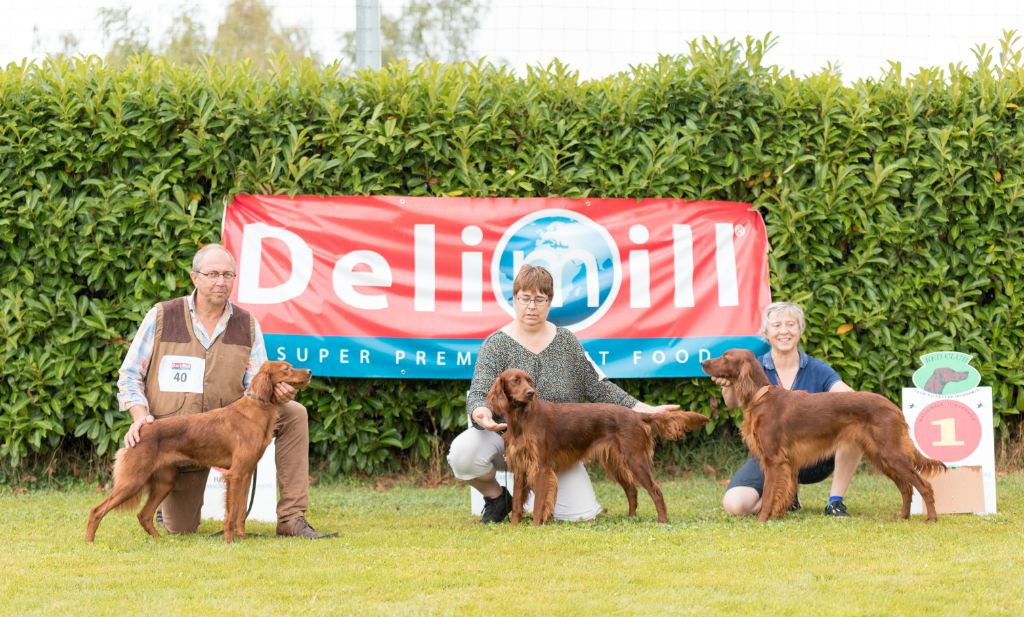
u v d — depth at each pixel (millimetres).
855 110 6332
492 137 6172
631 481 4746
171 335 4488
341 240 6105
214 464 4246
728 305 6262
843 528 4461
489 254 6180
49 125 5980
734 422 6430
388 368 6102
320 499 5719
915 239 6379
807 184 6422
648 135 6336
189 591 3281
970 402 5102
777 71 6391
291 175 6117
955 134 6352
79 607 3072
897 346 6348
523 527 4570
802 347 6285
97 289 6031
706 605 3078
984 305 6609
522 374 4574
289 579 3449
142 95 6004
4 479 6082
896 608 3037
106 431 5984
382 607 3049
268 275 6047
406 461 6484
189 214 6023
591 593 3227
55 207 5945
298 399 6137
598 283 6219
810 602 3107
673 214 6273
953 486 5016
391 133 6051
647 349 6227
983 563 3672
